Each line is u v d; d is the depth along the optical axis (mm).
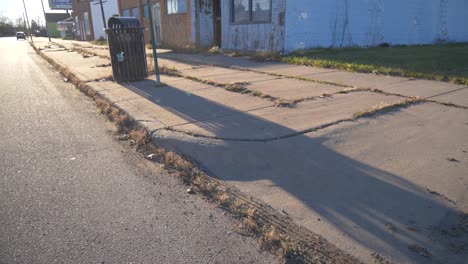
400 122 5531
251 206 3457
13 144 5113
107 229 3100
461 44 20219
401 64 10820
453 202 3389
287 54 13875
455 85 8023
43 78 11070
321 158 4363
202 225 3166
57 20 85500
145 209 3422
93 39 39094
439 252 2748
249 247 2871
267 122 5496
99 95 7828
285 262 2691
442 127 5320
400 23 18344
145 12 24453
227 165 4332
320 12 14672
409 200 3441
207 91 7820
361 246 2836
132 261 2705
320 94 7227
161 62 13062
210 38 19125
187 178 4070
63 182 3961
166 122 5609
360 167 4117
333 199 3520
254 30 15148
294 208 3396
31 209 3420
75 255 2770
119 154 4758
